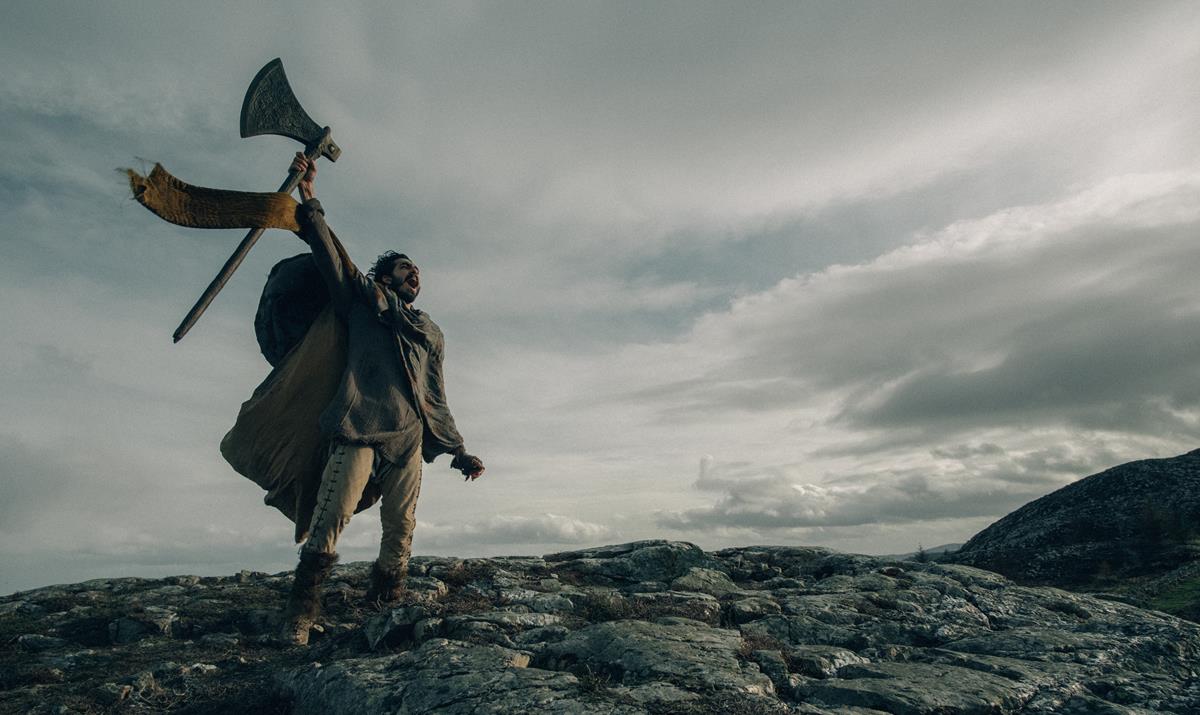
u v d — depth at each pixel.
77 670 6.04
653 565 8.45
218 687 5.60
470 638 5.49
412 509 6.98
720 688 4.37
